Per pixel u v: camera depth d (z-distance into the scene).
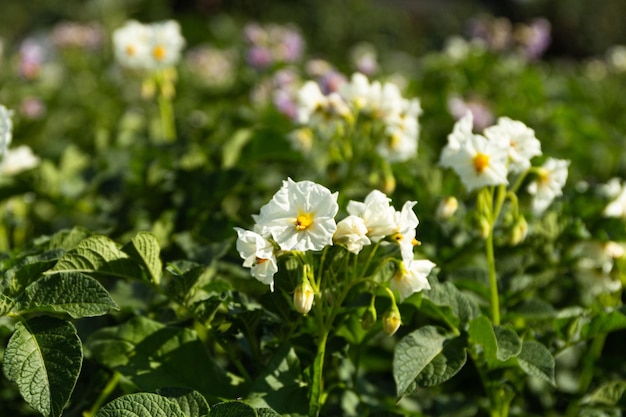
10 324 0.59
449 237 0.71
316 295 0.56
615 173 1.20
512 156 0.62
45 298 0.52
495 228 0.70
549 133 1.20
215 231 0.72
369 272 0.59
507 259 0.71
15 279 0.54
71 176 0.86
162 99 1.03
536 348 0.58
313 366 0.56
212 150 0.84
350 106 0.73
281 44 1.40
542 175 0.65
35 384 0.50
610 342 0.76
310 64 1.21
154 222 0.76
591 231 0.71
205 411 0.51
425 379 0.55
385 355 0.71
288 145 0.86
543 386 0.75
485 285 0.67
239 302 0.57
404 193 0.77
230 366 0.69
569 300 0.74
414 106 0.73
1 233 0.83
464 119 0.63
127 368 0.57
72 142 1.22
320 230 0.53
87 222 0.83
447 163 0.62
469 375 0.73
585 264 0.70
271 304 0.58
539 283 0.71
